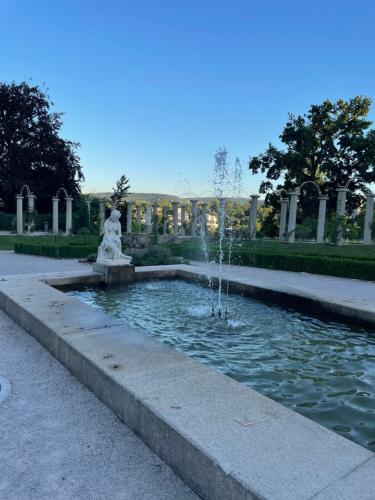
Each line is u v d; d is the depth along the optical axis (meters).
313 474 2.12
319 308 7.24
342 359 5.15
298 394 4.13
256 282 9.07
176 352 4.06
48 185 39.47
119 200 32.91
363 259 14.48
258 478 2.08
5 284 8.00
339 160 33.50
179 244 21.84
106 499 2.35
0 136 38.22
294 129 33.22
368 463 2.23
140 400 2.96
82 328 4.84
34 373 4.25
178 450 2.54
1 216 37.25
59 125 41.56
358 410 3.80
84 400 3.62
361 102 33.38
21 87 40.09
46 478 2.54
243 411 2.82
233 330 6.35
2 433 3.04
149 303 8.20
